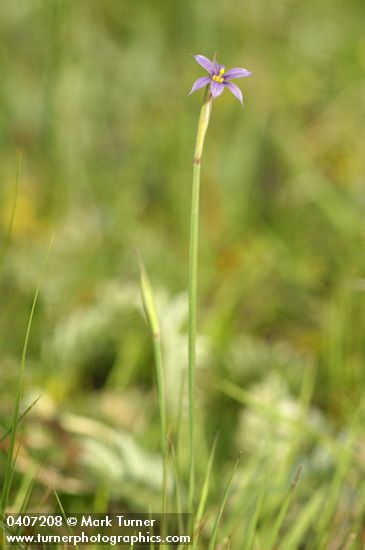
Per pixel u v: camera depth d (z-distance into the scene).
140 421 0.76
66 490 0.69
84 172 1.07
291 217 0.99
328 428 0.74
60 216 0.99
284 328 0.86
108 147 1.14
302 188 1.01
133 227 0.97
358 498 0.67
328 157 1.08
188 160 1.10
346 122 1.15
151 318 0.59
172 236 1.00
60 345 0.80
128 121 1.20
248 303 0.88
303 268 0.90
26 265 0.87
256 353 0.81
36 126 1.15
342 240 0.92
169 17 1.36
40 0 1.29
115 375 0.80
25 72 1.24
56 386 0.78
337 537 0.66
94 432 0.73
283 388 0.77
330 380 0.78
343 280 0.86
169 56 1.31
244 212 1.03
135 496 0.68
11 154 1.10
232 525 0.65
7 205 0.99
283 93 1.22
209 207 1.03
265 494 0.65
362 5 1.38
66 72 1.17
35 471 0.69
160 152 1.11
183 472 0.71
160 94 1.25
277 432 0.73
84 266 0.88
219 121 1.18
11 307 0.84
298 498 0.68
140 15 1.37
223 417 0.76
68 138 1.12
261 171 1.11
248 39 1.34
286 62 1.29
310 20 1.37
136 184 1.07
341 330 0.80
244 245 0.96
